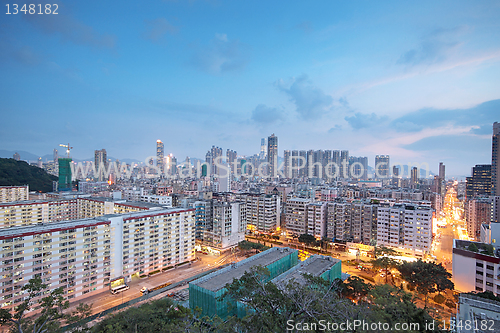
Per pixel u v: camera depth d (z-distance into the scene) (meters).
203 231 164.38
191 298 77.19
